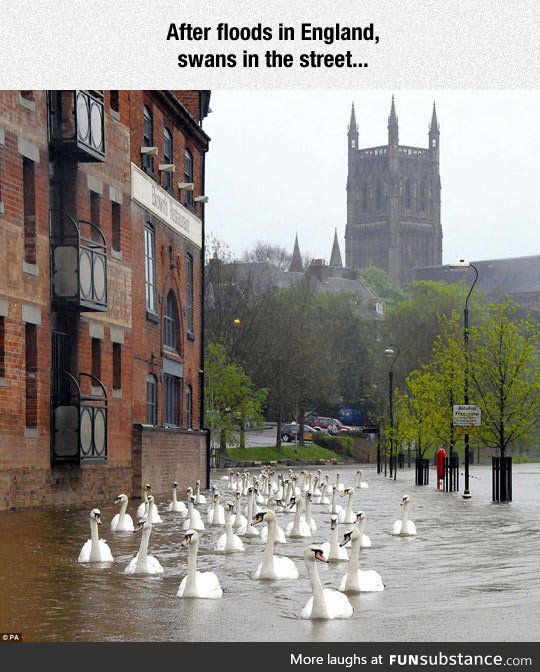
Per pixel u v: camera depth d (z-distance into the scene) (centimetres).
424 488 5716
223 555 2219
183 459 4759
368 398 11650
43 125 3250
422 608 1549
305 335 10606
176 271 4769
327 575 1922
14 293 3052
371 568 2036
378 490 5472
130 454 3969
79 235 3366
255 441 11256
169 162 4738
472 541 2567
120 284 3872
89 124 3372
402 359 11694
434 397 5609
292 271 19412
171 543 2436
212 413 8200
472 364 4619
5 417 2997
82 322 3522
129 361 3956
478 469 8838
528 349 4484
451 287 13050
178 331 4847
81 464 3444
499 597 1655
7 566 1975
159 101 4512
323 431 11794
